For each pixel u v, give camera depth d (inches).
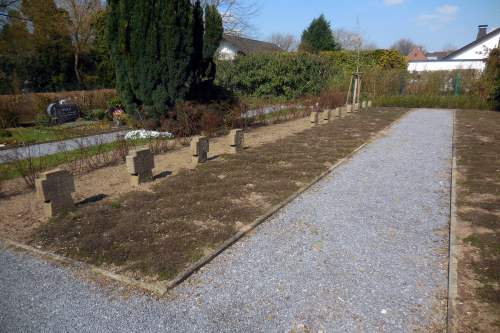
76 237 182.2
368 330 117.9
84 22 1135.6
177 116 437.1
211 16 464.4
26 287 143.3
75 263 158.9
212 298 134.6
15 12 992.2
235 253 167.5
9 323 122.6
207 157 343.9
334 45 1849.2
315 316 124.6
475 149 385.7
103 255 163.8
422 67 1376.7
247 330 118.3
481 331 116.0
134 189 253.4
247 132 494.3
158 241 175.8
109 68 959.0
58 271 154.1
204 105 459.2
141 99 436.5
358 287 140.9
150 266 153.4
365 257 163.6
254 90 1036.5
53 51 1099.9
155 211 212.5
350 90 885.8
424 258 162.9
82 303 132.7
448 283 142.7
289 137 453.4
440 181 276.7
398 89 999.6
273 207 218.5
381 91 993.5
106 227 191.8
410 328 118.8
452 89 965.8
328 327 119.4
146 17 400.8
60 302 133.4
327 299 133.6
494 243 172.1
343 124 576.1
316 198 239.1
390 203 231.0
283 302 132.0
